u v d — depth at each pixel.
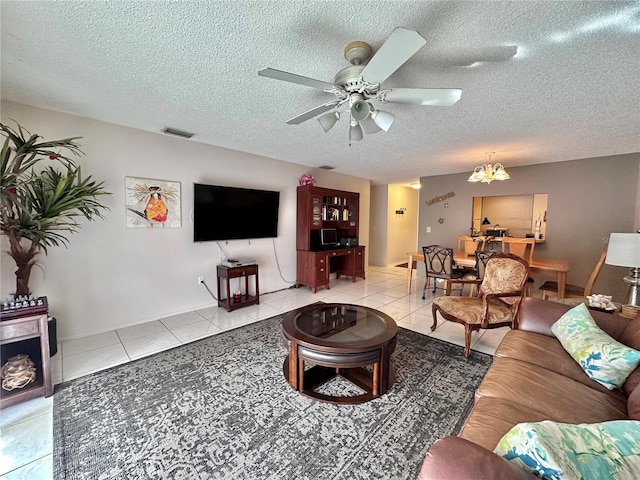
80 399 1.89
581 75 1.88
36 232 2.08
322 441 1.55
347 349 1.80
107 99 2.34
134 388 2.02
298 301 4.20
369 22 1.43
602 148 3.69
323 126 2.16
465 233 5.53
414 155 4.17
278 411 1.79
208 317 3.47
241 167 4.10
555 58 1.70
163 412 1.77
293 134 3.24
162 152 3.30
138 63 1.80
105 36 1.54
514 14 1.35
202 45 1.62
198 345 2.71
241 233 4.10
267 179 4.47
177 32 1.51
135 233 3.15
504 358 1.71
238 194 4.00
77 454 1.46
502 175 3.75
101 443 1.53
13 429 1.61
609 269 4.12
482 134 3.13
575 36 1.49
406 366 2.35
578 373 1.53
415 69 1.83
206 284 3.84
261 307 3.89
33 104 2.45
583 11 1.32
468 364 2.39
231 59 1.76
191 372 2.23
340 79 1.66
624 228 4.01
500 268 2.74
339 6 1.32
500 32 1.48
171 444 1.53
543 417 1.19
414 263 5.71
